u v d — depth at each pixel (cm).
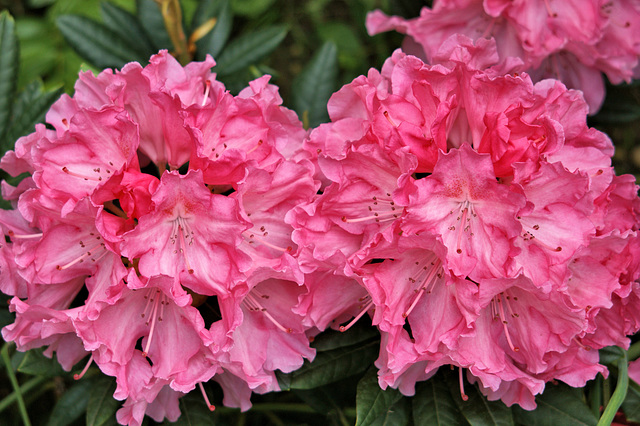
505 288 78
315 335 86
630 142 127
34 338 82
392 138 80
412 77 82
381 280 81
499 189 78
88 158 80
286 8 143
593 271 83
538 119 79
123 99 82
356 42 138
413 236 78
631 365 89
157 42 97
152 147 83
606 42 94
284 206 83
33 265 80
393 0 102
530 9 92
